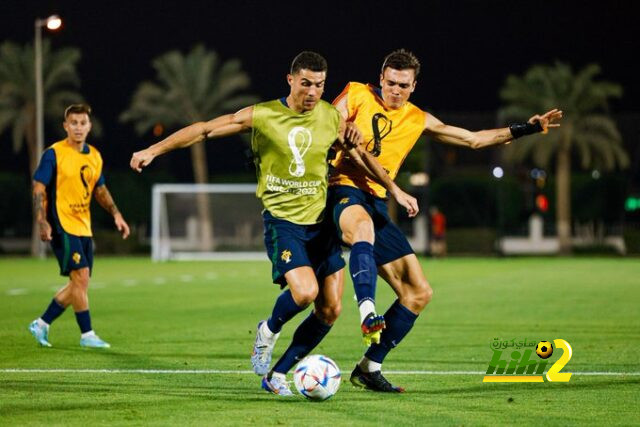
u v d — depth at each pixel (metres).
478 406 26.53
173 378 31.45
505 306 60.09
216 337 43.69
